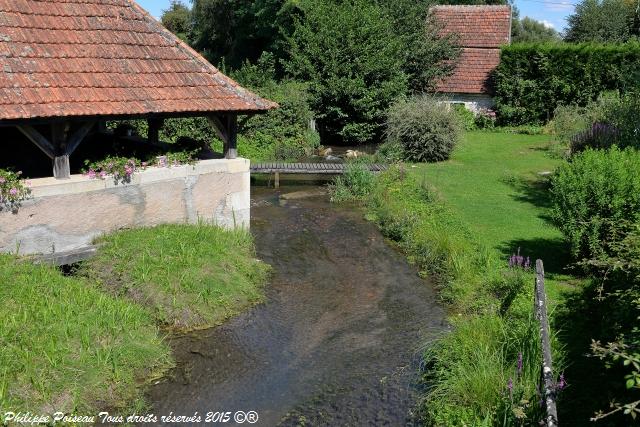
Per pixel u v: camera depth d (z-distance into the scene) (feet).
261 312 29.17
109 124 59.82
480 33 99.76
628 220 28.19
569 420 18.66
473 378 20.99
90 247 30.30
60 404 20.02
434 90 89.97
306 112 75.97
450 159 66.44
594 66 86.17
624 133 47.98
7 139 42.55
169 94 32.19
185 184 34.45
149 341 24.29
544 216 43.19
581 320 25.63
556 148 69.41
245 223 37.83
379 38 79.20
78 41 31.68
